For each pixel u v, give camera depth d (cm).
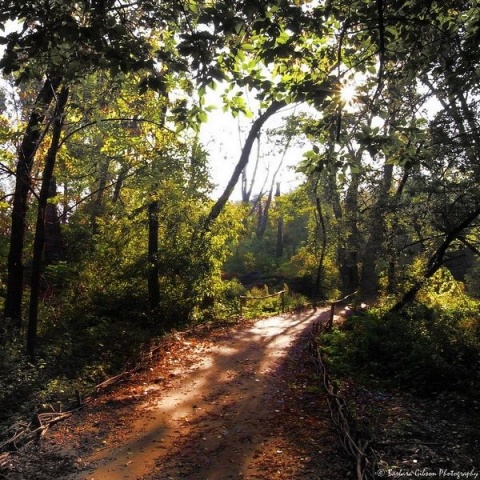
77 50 486
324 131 626
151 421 803
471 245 1510
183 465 638
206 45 465
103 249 1898
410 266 1736
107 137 1555
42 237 1199
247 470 618
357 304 2286
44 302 1717
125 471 625
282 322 1872
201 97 575
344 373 1092
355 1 557
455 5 593
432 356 1064
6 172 1238
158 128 1509
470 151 1256
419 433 739
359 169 625
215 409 859
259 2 446
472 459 642
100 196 2395
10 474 610
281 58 545
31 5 454
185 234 1923
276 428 757
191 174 1723
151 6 522
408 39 580
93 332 1498
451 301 2005
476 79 689
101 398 934
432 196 1423
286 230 5372
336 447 668
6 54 459
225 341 1455
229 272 3712
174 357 1239
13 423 819
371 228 1689
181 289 1872
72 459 663
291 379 1038
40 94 1189
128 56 483
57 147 1180
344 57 638
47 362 1188
